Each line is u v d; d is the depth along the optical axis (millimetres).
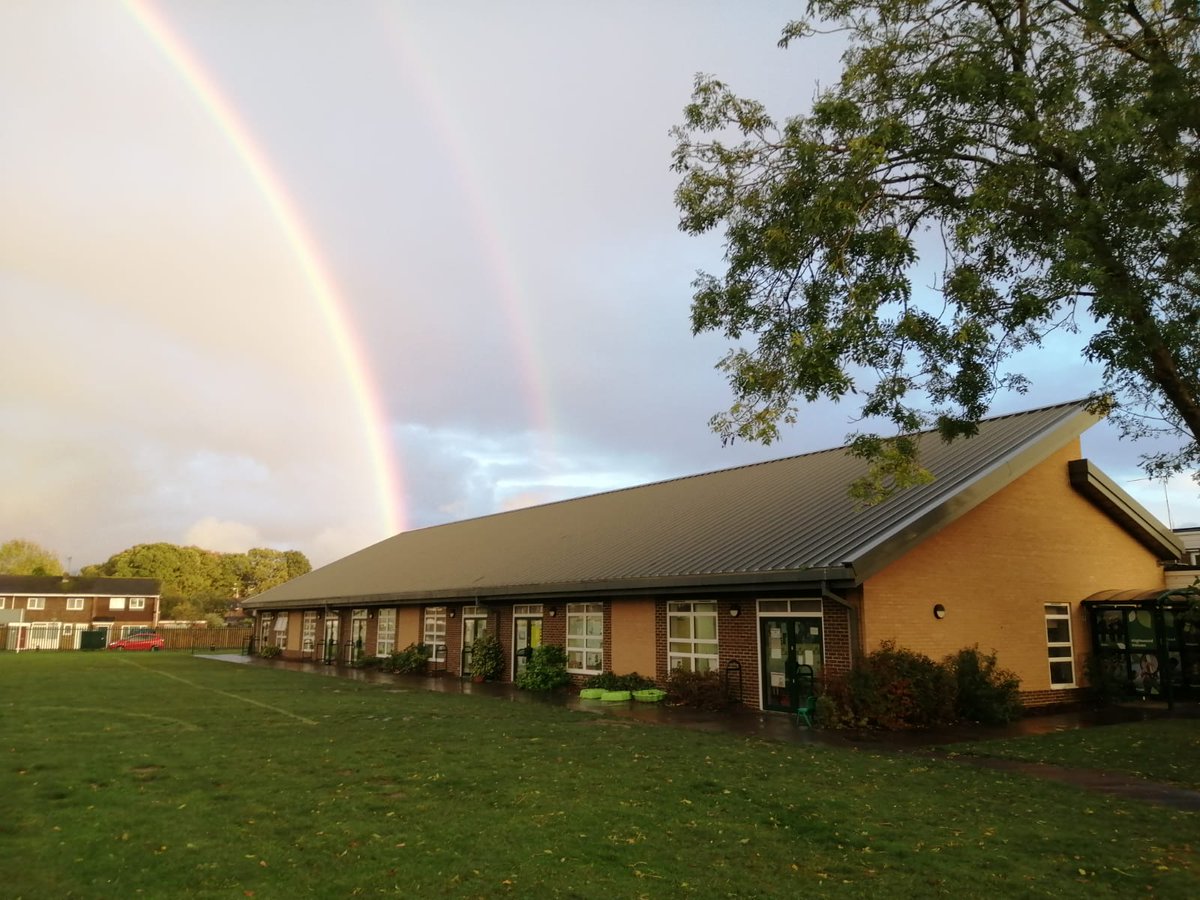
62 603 74562
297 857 6613
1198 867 6676
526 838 7191
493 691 22125
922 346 11258
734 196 12234
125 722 14617
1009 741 13250
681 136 12609
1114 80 10500
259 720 15055
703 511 23828
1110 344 9891
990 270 11648
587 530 27766
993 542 18078
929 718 15000
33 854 6617
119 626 71062
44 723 14375
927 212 11820
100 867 6320
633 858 6707
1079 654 19406
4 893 5750
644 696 18938
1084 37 10906
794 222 11500
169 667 31969
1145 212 9930
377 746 12023
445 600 27672
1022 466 17891
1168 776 10477
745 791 9141
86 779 9461
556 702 19094
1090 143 10039
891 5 11320
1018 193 11062
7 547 103000
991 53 10758
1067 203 10672
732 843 7184
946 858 6824
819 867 6590
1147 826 7938
